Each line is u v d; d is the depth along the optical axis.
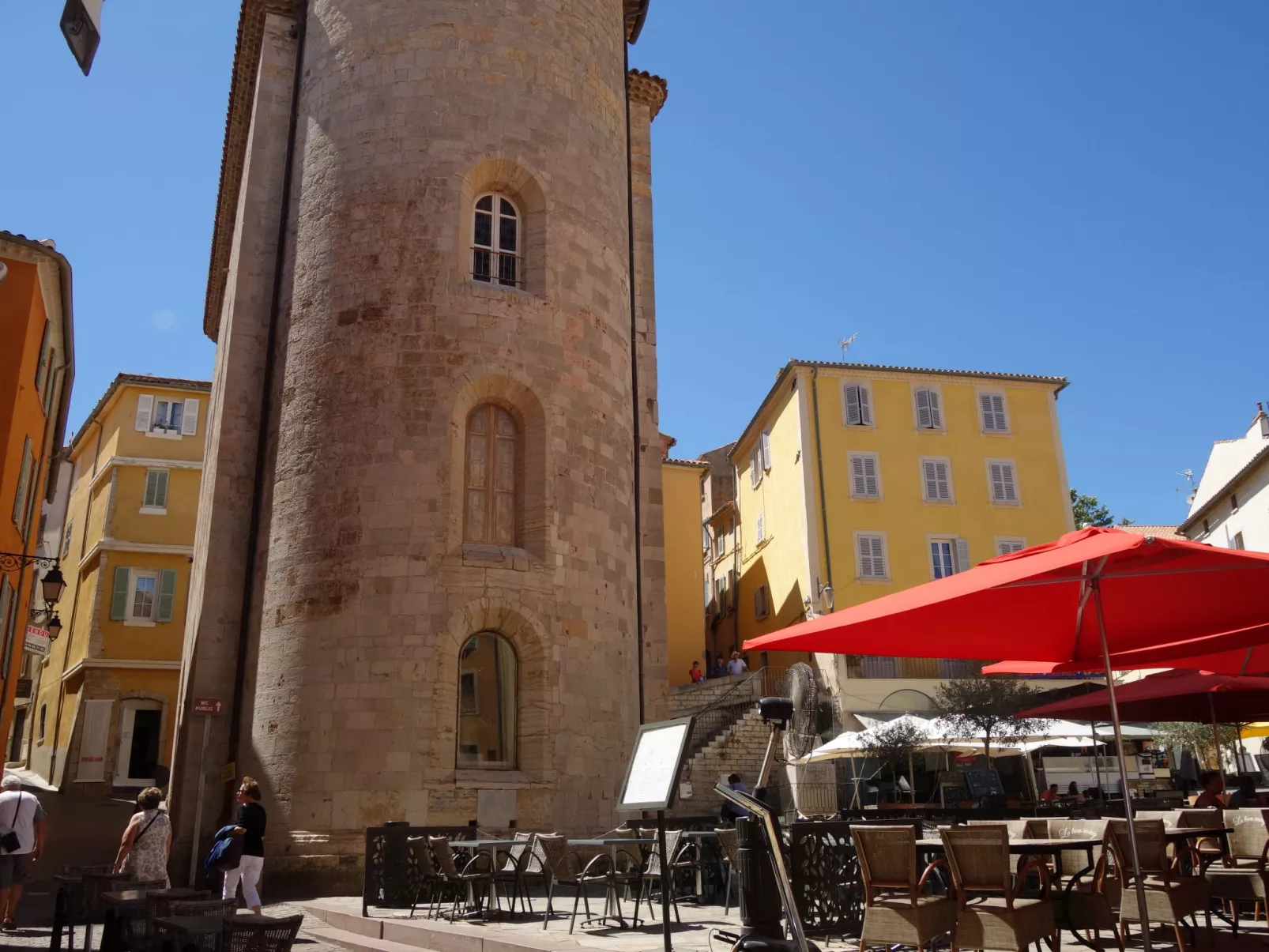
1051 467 39.66
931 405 39.56
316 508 19.94
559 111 23.30
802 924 8.84
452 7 22.89
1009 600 9.47
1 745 23.08
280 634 19.55
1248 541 40.19
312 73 23.56
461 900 14.25
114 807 34.16
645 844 12.34
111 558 40.62
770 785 31.92
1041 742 25.80
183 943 7.17
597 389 22.16
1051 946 8.03
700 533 44.69
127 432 42.22
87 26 8.14
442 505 19.66
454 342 20.62
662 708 23.00
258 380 22.41
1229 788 24.70
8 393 21.02
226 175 31.30
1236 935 10.63
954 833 8.10
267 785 18.73
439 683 18.67
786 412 40.62
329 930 14.00
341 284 21.20
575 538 20.72
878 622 9.07
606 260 23.38
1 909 12.60
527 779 18.73
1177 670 16.59
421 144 21.83
